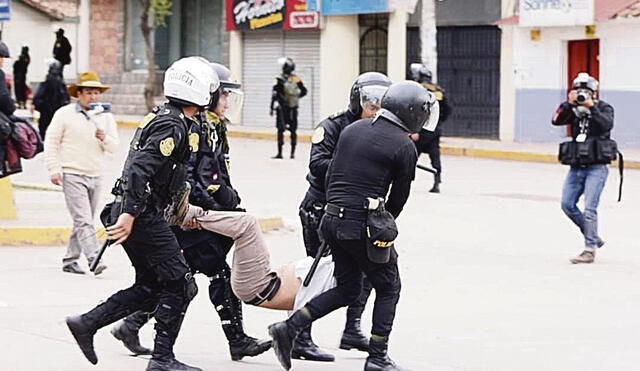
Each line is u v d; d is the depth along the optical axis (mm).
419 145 24109
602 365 10031
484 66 38000
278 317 11836
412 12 39125
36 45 49500
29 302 12227
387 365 9070
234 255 9305
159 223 8742
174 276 8812
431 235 18375
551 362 10125
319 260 9172
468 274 14820
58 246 16453
